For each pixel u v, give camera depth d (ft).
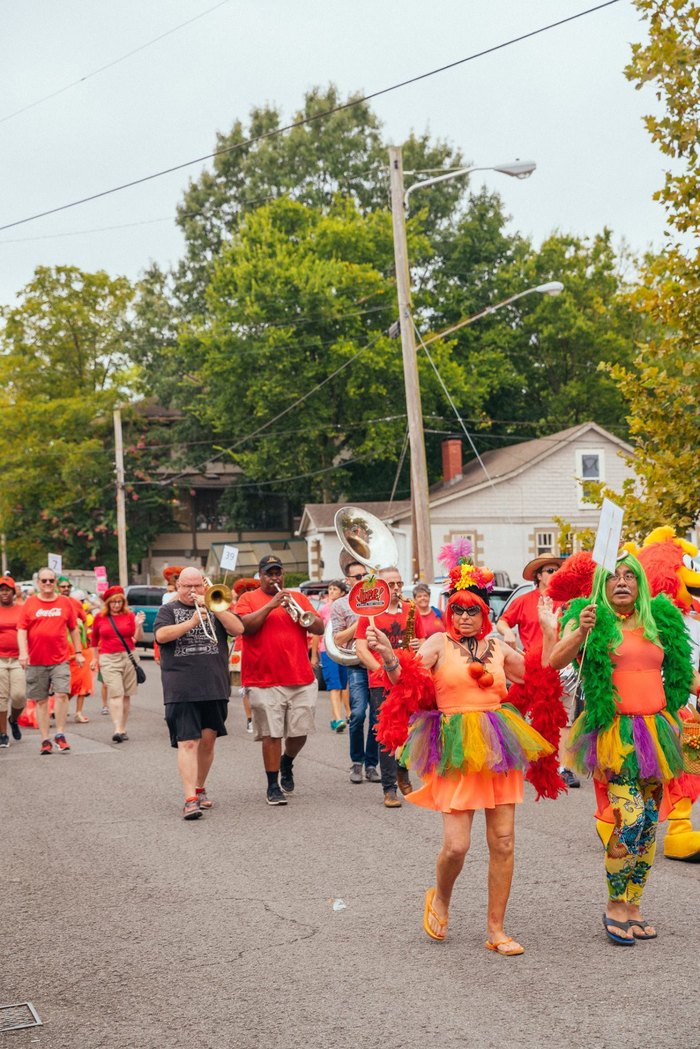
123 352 185.78
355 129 186.91
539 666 19.54
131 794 34.86
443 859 18.97
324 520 144.56
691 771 24.38
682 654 19.85
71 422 174.70
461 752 18.35
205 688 31.04
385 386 155.94
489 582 19.42
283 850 26.61
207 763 32.35
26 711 55.88
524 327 171.01
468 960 18.37
